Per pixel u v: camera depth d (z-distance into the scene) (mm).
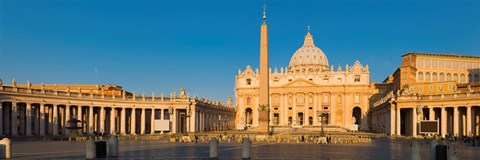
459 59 131250
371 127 152000
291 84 165250
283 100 166375
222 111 153125
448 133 84062
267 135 68062
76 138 70938
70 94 88312
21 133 89750
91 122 92938
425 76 128375
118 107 99000
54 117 85000
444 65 130250
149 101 106125
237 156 34531
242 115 171250
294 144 56125
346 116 159000
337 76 161750
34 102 80250
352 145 54688
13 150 41500
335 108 160625
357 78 160125
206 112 132750
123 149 43250
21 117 90562
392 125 91125
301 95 164875
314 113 162000
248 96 171125
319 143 59875
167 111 113312
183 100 112562
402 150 43969
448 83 98250
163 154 36219
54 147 47094
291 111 165250
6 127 79438
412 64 127750
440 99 83250
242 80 172500
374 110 135625
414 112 86438
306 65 199750
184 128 118312
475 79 131625
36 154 36031
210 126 138500
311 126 147125
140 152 38562
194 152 38781
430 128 70250
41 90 82000
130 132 107500
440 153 26781
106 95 96375
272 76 169625
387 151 42156
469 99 77312
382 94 158000
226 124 159125
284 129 138625
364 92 158500
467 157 35969
